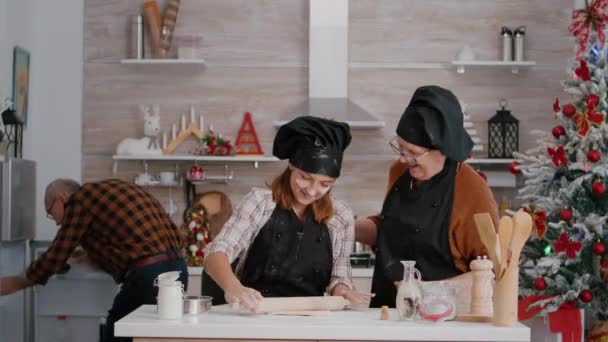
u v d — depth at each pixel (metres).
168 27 5.80
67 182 4.30
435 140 2.91
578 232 3.91
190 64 5.80
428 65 5.98
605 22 3.99
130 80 5.94
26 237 4.90
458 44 5.98
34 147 5.85
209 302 2.84
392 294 3.17
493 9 5.98
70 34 5.90
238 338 2.54
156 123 5.75
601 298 3.97
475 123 5.98
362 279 5.30
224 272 2.79
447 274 3.10
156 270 3.89
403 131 2.99
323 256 3.05
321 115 5.65
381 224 3.23
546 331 4.11
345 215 3.09
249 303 2.67
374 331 2.52
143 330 2.54
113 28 5.93
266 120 5.95
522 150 5.97
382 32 5.97
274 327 2.52
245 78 5.95
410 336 2.52
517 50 5.86
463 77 5.98
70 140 5.90
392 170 3.34
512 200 5.95
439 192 3.09
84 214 3.87
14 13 5.35
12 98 5.32
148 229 3.91
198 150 5.81
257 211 2.97
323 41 5.82
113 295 5.07
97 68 5.93
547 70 5.98
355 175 5.96
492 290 2.77
